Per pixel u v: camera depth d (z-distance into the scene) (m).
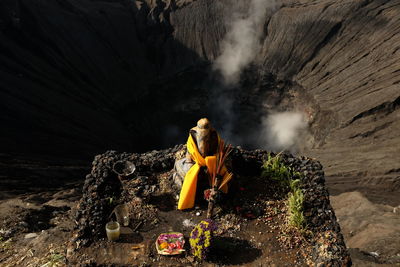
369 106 38.50
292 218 6.52
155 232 6.54
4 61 43.16
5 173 23.91
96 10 57.22
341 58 47.31
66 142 38.84
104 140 44.06
